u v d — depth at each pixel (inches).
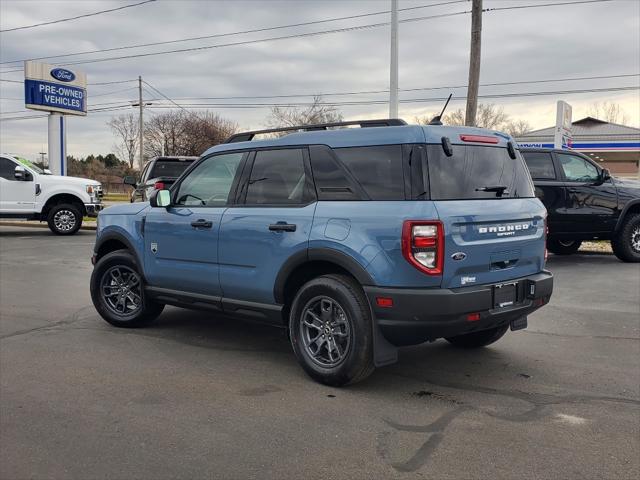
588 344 227.3
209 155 219.8
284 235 185.2
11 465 128.6
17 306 293.9
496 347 223.0
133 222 239.1
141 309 242.4
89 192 676.7
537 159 403.5
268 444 138.9
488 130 187.0
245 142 208.7
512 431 146.4
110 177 2874.0
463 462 129.8
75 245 570.3
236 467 127.6
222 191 211.6
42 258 479.2
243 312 204.2
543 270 194.7
